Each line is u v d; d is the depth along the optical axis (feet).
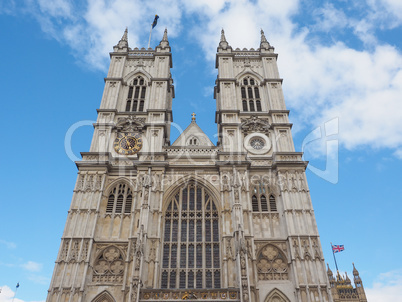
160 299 117.39
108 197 151.84
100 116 177.78
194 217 146.61
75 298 120.57
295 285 125.08
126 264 128.16
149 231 135.95
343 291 314.55
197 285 129.90
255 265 128.16
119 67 202.80
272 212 147.95
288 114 181.27
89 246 132.67
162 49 215.10
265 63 205.98
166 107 197.98
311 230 138.31
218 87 206.39
